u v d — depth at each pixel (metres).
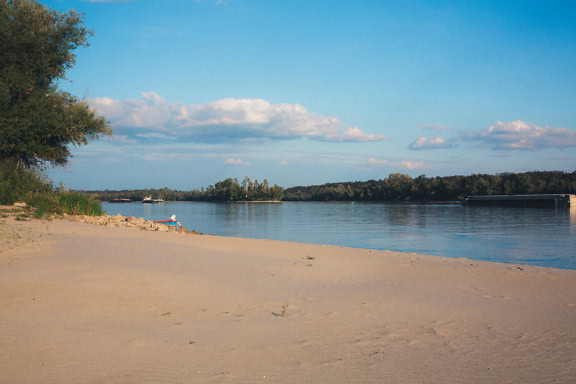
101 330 5.26
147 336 5.14
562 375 4.29
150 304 6.68
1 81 25.72
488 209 109.50
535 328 6.00
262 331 5.60
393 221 60.97
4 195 22.27
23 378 3.81
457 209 112.56
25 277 7.74
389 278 10.29
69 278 7.87
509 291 8.95
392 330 5.80
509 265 13.46
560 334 5.70
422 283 9.70
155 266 9.88
